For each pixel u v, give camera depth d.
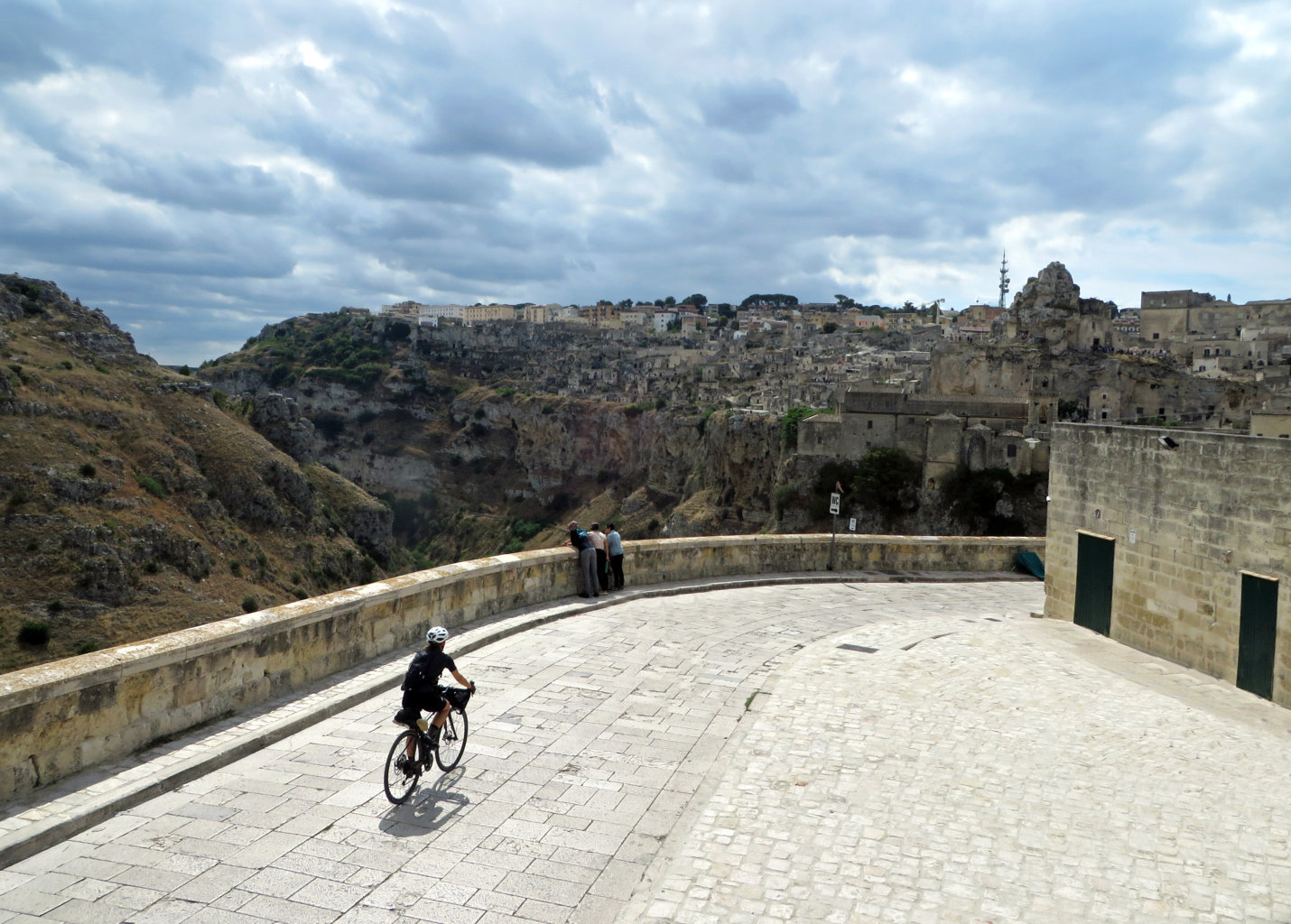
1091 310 138.88
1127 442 17.12
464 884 6.96
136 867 6.89
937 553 25.77
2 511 80.44
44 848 7.10
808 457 103.38
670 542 20.95
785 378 168.50
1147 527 16.52
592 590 18.16
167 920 6.20
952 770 9.74
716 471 139.25
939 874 7.38
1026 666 14.59
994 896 7.04
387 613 12.91
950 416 97.12
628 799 8.71
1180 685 14.11
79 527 81.38
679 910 6.74
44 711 7.95
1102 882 7.29
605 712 11.27
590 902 6.80
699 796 8.87
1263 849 7.91
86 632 75.12
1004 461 95.38
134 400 111.19
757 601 19.72
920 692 12.69
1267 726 12.00
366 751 9.50
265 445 120.12
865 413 101.31
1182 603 15.58
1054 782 9.42
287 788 8.49
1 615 72.56
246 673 10.30
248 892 6.63
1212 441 14.94
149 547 86.88
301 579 107.88
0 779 7.55
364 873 7.02
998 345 130.38
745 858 7.60
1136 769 9.89
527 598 16.92
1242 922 6.69
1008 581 25.00
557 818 8.23
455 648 13.37
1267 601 13.72
